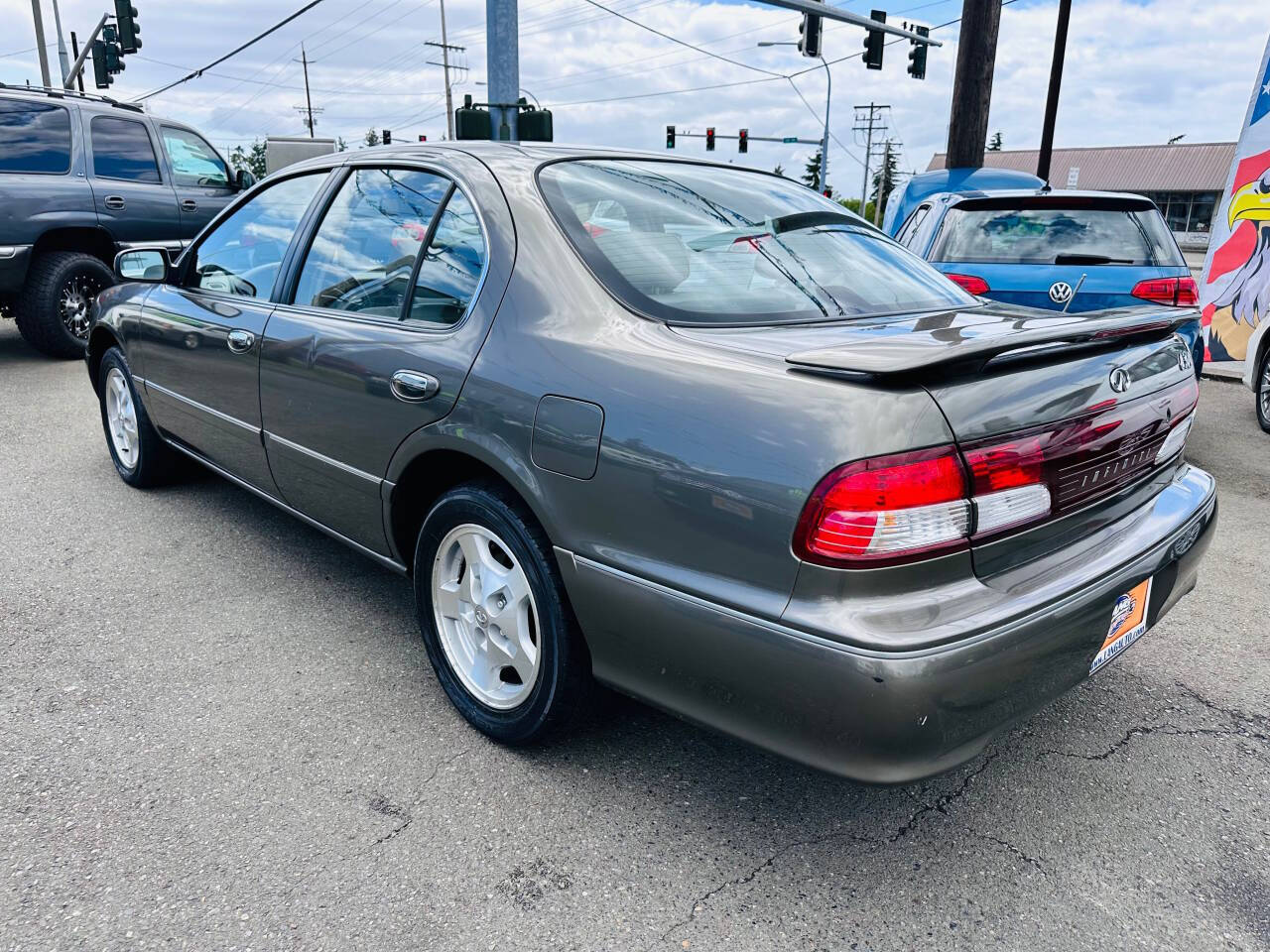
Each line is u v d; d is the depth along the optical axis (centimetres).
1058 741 258
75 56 2653
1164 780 240
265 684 278
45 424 592
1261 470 554
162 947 178
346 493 283
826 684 168
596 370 205
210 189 907
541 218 238
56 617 319
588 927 187
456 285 248
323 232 306
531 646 233
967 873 205
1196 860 211
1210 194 5875
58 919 184
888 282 260
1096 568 199
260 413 317
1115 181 6162
